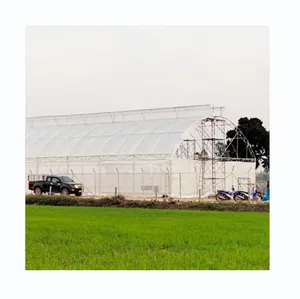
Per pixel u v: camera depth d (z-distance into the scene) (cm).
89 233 2811
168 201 4259
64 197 4428
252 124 7706
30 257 2342
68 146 5306
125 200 4253
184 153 5438
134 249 2439
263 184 5866
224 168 5253
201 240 2617
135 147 4944
